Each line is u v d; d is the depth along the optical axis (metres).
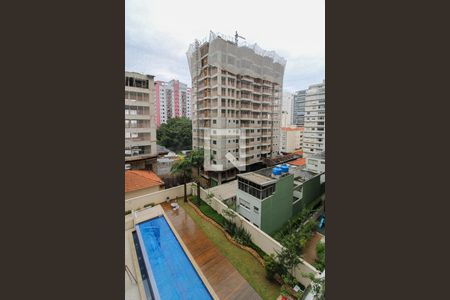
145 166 28.95
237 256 12.57
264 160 34.97
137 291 9.34
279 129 38.41
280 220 17.48
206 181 30.89
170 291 9.70
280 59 36.44
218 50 25.94
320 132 43.59
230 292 9.98
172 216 17.50
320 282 7.90
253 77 31.61
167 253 12.05
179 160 20.45
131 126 27.39
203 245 13.61
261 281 10.68
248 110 31.11
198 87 30.33
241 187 17.44
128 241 13.05
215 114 27.67
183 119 52.03
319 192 23.91
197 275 10.63
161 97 66.12
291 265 10.34
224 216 16.12
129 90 26.84
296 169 27.08
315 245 14.51
